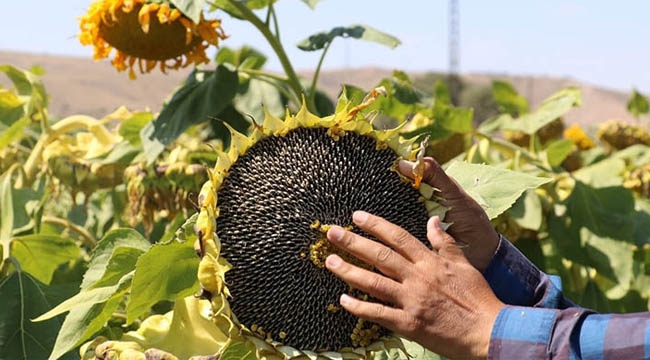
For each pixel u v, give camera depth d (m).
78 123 1.93
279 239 0.97
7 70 1.97
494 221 1.84
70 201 2.29
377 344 0.98
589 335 0.99
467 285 0.97
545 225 1.98
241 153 0.99
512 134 2.86
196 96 1.81
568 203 1.98
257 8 1.86
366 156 1.00
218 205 0.97
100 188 1.88
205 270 0.95
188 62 1.74
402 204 1.00
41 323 1.46
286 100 1.96
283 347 0.96
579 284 2.07
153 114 1.91
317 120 1.00
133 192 1.79
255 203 0.97
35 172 1.88
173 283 1.16
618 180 2.01
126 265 1.25
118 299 1.23
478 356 0.96
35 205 1.77
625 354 0.98
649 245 2.12
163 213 1.79
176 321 1.17
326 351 0.97
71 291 1.50
